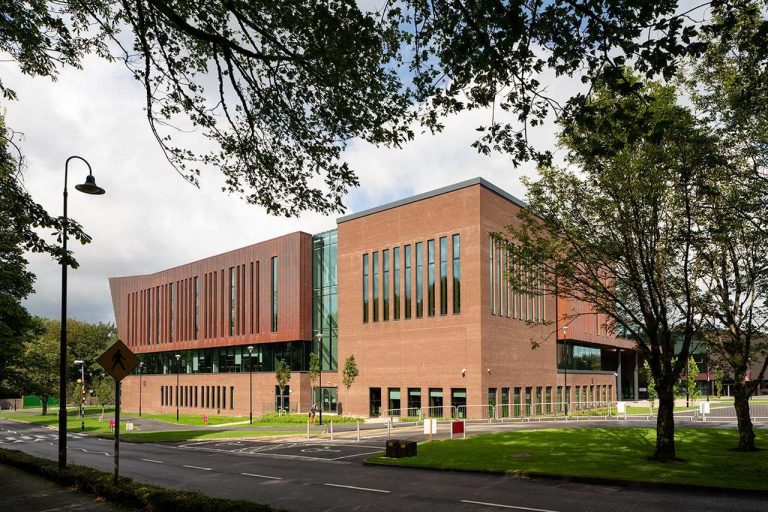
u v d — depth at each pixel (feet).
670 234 59.31
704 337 70.33
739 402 67.15
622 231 59.26
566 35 23.72
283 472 61.46
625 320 68.23
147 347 256.73
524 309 153.48
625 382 272.72
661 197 58.34
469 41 25.30
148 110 31.96
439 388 138.31
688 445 71.67
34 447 113.50
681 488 45.42
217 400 213.25
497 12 23.15
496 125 28.71
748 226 55.36
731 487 43.73
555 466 56.39
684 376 188.14
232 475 60.18
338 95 32.68
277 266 194.08
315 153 36.04
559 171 62.23
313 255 189.57
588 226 62.23
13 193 37.73
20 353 111.24
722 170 51.83
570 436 83.51
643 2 21.65
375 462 65.31
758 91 40.93
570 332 176.76
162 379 247.09
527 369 151.84
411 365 145.38
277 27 29.68
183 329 234.79
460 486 48.96
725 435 83.15
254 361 200.85
